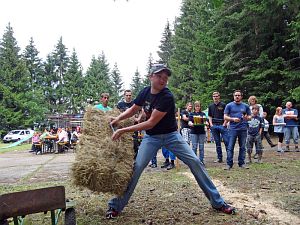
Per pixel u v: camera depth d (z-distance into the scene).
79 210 4.18
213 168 7.39
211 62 19.94
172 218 3.80
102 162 3.41
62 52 60.25
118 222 3.70
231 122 7.25
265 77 17.11
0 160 11.46
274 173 6.50
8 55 42.38
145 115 4.10
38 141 14.80
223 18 17.84
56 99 57.53
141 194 4.98
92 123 3.68
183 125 8.49
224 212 3.95
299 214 3.86
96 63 58.69
